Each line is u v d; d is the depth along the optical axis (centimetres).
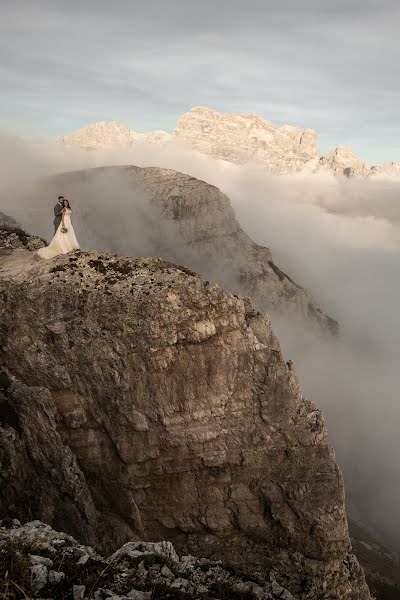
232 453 2781
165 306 2786
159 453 2748
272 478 2795
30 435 2547
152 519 2756
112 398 2748
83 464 2733
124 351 2764
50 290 2839
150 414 2747
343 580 2769
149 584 1505
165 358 2767
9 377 2744
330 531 2753
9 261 3256
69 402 2756
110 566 1528
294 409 2850
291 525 2767
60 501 2497
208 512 2769
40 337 2792
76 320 2798
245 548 2781
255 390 2828
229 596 1731
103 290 2845
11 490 2378
